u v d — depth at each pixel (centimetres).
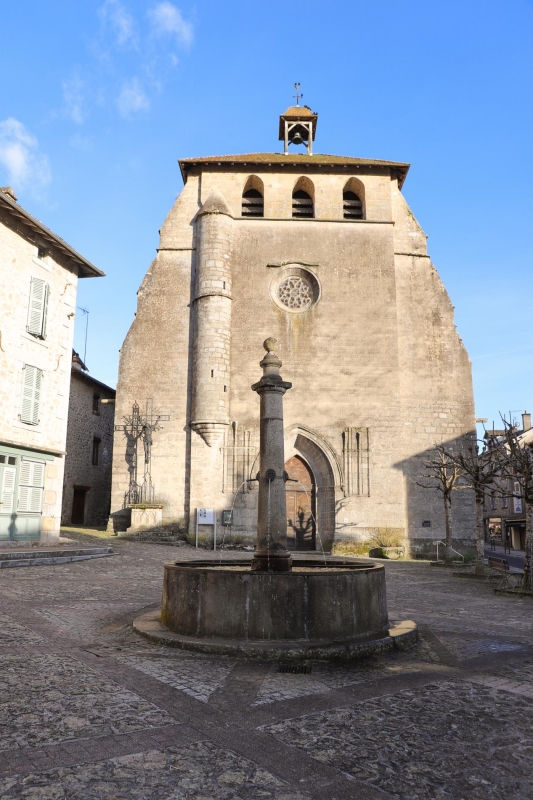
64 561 1705
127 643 796
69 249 2073
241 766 425
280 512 895
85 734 473
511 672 698
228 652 730
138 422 2605
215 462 2530
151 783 395
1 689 577
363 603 820
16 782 391
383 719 523
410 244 2839
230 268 2716
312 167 2862
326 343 2675
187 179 2864
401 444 2616
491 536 5559
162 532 2441
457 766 433
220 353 2592
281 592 772
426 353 2712
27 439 1912
